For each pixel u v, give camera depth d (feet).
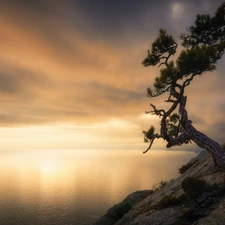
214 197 43.75
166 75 48.57
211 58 48.65
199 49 47.78
